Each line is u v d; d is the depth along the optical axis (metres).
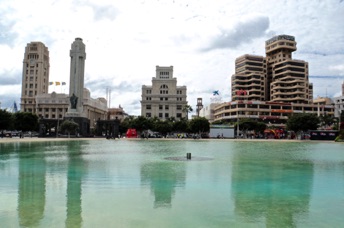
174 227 9.31
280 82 188.62
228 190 14.88
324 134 98.25
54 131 125.00
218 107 190.00
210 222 9.85
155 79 196.38
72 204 11.96
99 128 129.62
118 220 9.95
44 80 195.00
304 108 174.50
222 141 86.75
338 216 10.62
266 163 27.38
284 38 199.00
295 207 11.76
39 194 13.74
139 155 35.41
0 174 19.61
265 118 159.00
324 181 17.66
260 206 11.87
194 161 28.66
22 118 106.38
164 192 14.30
